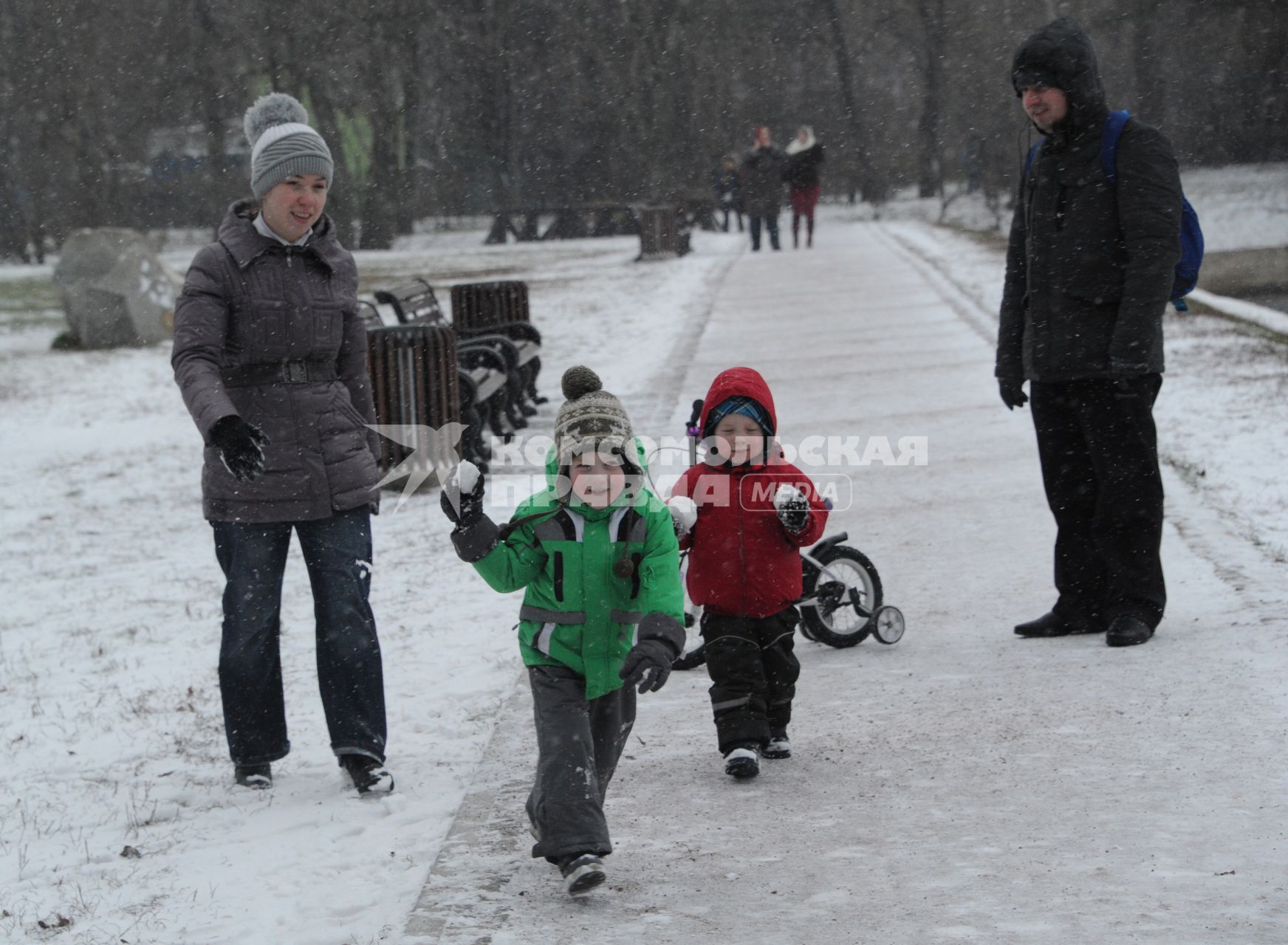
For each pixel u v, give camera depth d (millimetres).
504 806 6727
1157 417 15766
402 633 10734
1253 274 35844
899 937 4980
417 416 15867
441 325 16328
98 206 64125
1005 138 66062
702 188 73625
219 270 7332
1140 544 8906
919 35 77750
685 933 5152
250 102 64812
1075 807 6184
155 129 67500
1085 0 69312
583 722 5836
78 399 26750
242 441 6816
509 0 70625
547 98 72375
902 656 9125
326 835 6809
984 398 18000
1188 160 69562
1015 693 8016
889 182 81375
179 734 8938
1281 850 5512
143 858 6711
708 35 72625
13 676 10633
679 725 8031
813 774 6949
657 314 30750
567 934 5207
